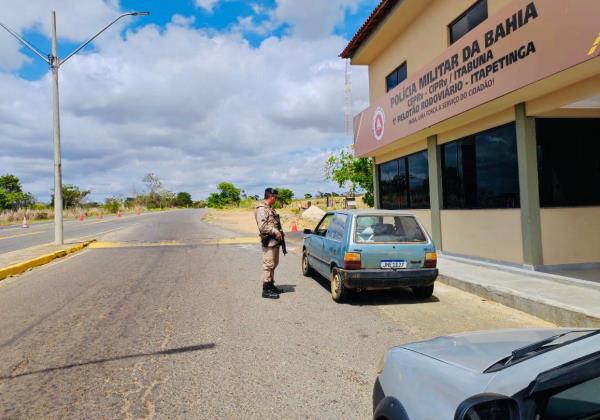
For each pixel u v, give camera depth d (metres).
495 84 8.46
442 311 6.95
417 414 2.08
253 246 16.42
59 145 16.50
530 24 7.44
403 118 12.77
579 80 7.42
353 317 6.59
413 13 12.98
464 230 11.17
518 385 1.74
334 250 7.68
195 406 3.76
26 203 57.97
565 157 9.07
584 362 1.70
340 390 4.06
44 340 5.61
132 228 27.48
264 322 6.33
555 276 8.02
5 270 10.63
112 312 6.96
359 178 24.52
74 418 3.57
